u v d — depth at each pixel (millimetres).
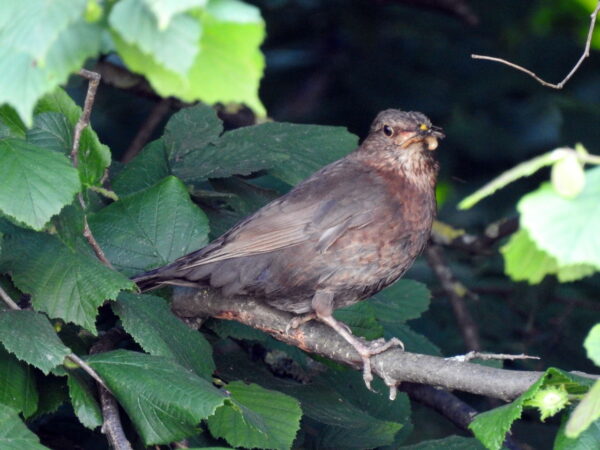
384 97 15766
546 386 6141
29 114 4207
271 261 9352
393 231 9695
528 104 15898
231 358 9438
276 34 16141
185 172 9680
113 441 7027
